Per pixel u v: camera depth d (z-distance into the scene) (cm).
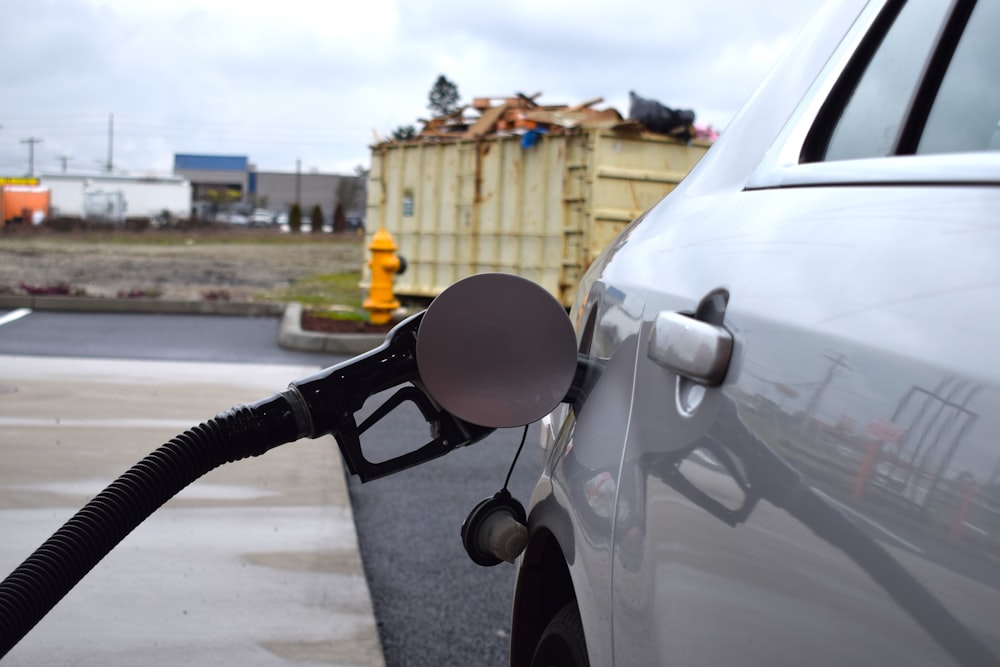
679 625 105
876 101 123
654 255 150
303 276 2144
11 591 142
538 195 1242
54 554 145
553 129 1245
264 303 1416
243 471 539
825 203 109
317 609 354
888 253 91
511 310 145
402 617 360
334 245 3916
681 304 127
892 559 77
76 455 545
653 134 1207
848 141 124
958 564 72
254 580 379
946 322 80
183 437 152
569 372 147
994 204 83
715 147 160
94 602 351
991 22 111
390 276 1213
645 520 118
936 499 75
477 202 1314
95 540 147
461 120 1466
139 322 1276
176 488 152
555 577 182
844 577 82
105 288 1703
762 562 93
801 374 95
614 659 122
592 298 173
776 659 88
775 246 112
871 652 78
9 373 815
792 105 141
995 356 74
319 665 310
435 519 479
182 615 343
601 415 144
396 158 1427
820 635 83
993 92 105
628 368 140
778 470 94
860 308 91
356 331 1148
